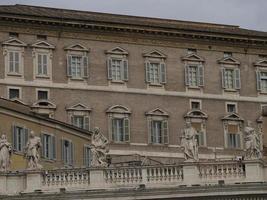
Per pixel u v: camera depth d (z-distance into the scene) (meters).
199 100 139.38
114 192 61.94
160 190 62.16
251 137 64.62
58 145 100.25
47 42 130.25
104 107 132.38
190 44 140.38
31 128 95.62
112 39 134.88
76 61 132.12
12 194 62.56
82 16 134.62
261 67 145.00
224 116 140.12
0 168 63.69
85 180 63.31
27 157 64.94
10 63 127.62
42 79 129.25
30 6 135.50
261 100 144.12
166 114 136.12
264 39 144.88
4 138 64.62
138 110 134.50
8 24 128.12
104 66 133.88
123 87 134.38
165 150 134.75
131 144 132.62
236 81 142.88
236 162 63.75
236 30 146.12
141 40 137.12
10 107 94.25
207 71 141.12
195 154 64.38
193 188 62.16
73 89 130.88
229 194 62.22
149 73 136.62
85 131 106.25
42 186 63.12
